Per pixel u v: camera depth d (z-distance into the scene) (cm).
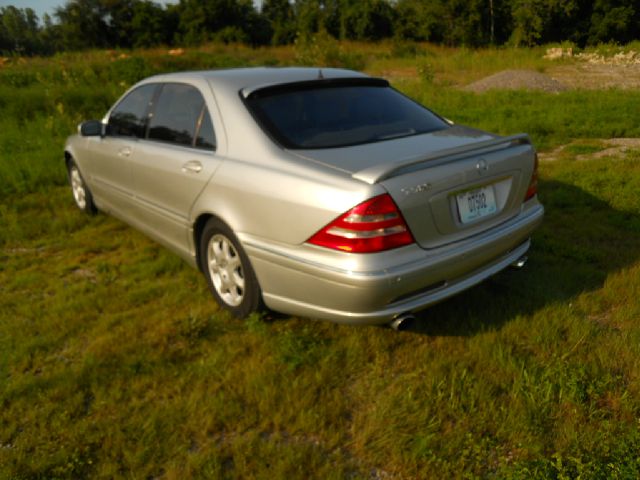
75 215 582
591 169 639
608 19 3919
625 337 312
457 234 297
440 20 4925
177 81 408
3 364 319
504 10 4759
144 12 5744
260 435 261
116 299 397
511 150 327
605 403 270
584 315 347
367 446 249
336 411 269
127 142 449
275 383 293
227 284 359
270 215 304
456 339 326
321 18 5622
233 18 5678
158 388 296
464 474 231
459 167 293
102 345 335
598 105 1058
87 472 243
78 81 1631
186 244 393
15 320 373
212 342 337
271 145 322
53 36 8719
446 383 286
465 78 1852
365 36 5481
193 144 374
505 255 336
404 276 271
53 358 329
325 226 277
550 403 267
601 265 413
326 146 317
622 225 487
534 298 363
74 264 464
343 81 376
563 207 538
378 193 265
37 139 959
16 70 1962
